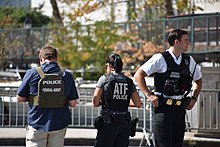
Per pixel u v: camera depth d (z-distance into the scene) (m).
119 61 8.97
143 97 12.50
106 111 8.88
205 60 24.27
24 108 14.19
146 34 26.25
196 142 13.03
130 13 27.23
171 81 8.35
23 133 13.29
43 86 8.11
